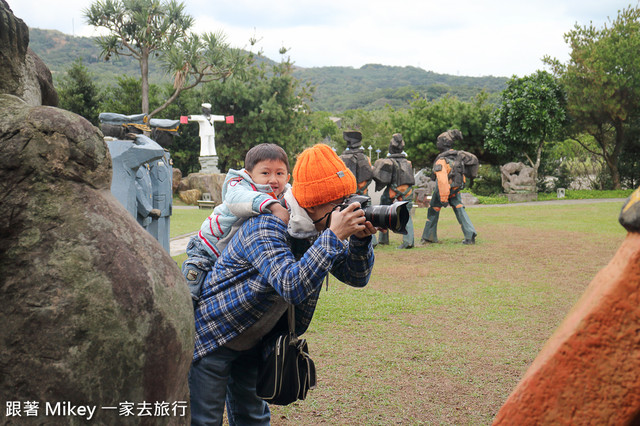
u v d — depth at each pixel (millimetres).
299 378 2092
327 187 1912
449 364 4078
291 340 2098
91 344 1168
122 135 6359
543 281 7047
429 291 6531
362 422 3162
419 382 3738
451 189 10375
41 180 1210
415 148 28531
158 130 7797
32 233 1192
